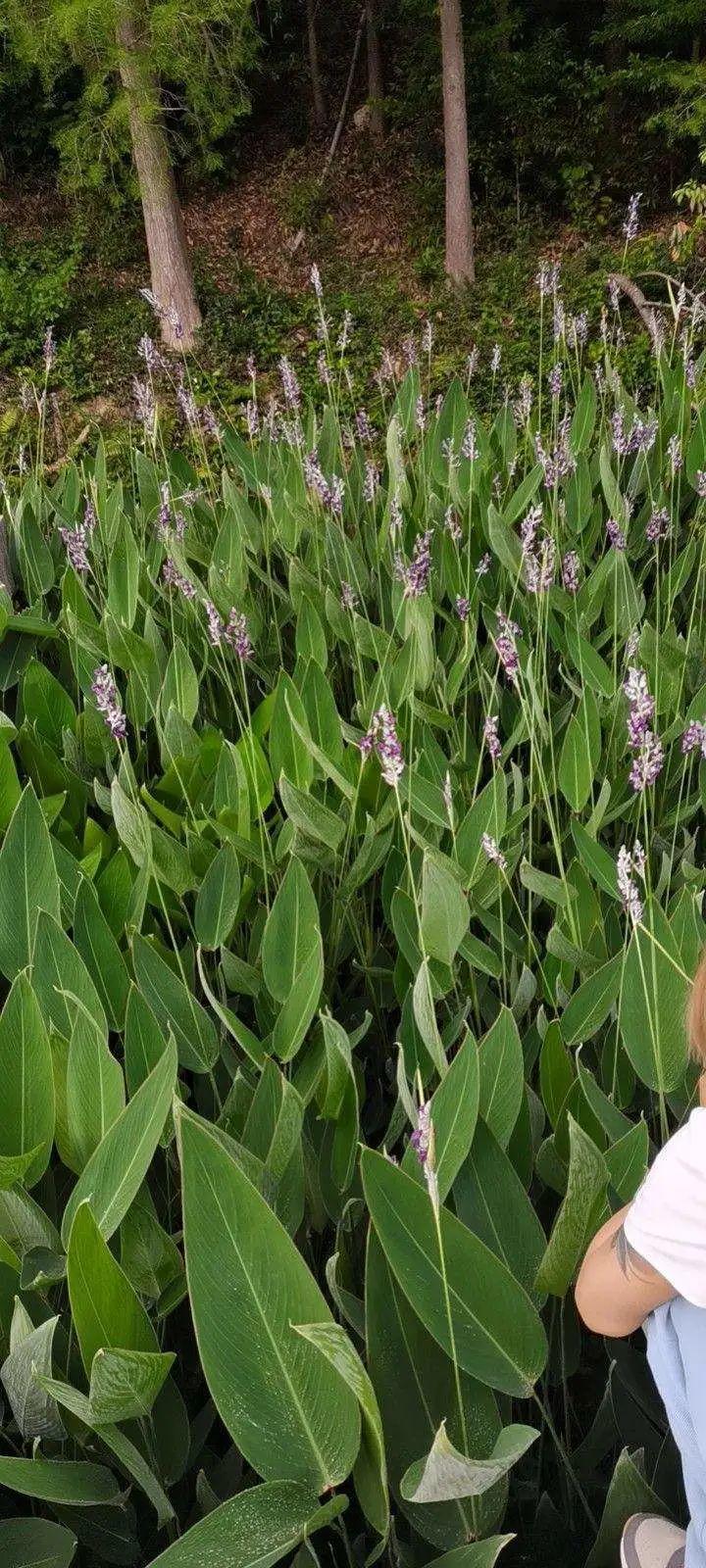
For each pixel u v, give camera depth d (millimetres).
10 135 14312
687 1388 992
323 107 15016
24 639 3305
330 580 3438
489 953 1928
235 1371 1073
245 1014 2250
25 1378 1149
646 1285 988
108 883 2090
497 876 2139
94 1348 1139
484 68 13391
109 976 1854
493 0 13375
